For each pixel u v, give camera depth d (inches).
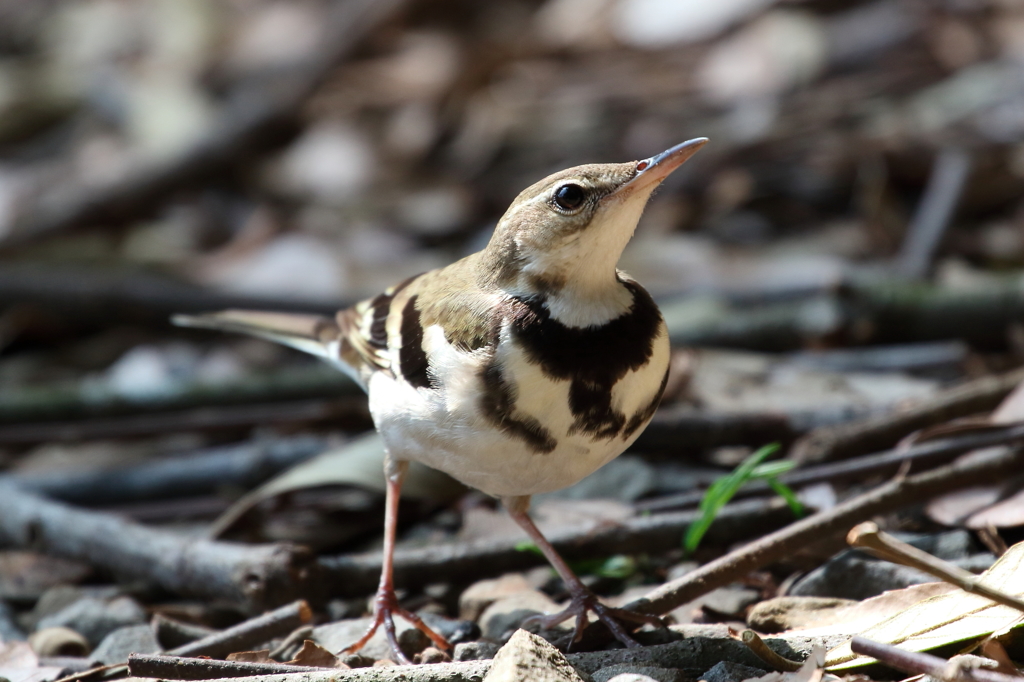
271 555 333.4
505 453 274.4
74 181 745.6
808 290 517.0
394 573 337.1
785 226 616.4
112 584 380.2
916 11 739.4
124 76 850.1
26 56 933.2
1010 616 247.9
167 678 267.0
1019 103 636.1
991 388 383.6
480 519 373.1
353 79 823.1
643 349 273.6
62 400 497.7
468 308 278.5
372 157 745.0
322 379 496.1
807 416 408.5
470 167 713.0
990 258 550.9
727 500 340.8
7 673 302.8
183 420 466.0
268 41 865.5
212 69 853.8
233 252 669.3
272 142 775.1
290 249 655.1
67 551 378.0
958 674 217.9
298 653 284.7
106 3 968.9
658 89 748.0
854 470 351.9
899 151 616.7
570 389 266.4
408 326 295.6
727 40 775.7
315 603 335.6
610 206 270.2
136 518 418.9
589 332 269.7
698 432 399.9
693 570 320.2
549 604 318.7
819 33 739.4
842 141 645.3
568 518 363.6
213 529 382.3
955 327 482.0
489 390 268.2
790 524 339.0
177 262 665.6
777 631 286.7
